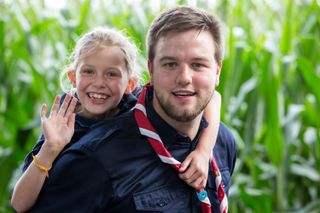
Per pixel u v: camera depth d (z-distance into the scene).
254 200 2.55
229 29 2.66
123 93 1.45
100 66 1.42
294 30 2.97
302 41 2.99
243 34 3.02
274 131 2.53
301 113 2.76
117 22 2.91
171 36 1.21
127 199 1.21
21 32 3.00
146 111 1.29
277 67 2.57
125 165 1.22
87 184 1.22
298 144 2.94
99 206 1.22
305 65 2.63
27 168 1.29
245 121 2.85
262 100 2.57
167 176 1.25
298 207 2.86
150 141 1.24
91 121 1.42
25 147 2.78
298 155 2.96
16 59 2.93
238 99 2.61
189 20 1.21
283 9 3.15
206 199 1.25
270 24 3.18
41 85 2.85
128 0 3.18
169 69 1.22
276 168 2.58
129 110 1.44
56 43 3.01
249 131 2.59
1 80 2.89
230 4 2.95
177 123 1.28
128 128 1.26
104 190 1.21
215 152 1.42
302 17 3.15
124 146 1.24
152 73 1.26
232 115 2.61
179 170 1.24
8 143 2.99
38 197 1.27
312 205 2.73
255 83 2.61
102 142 1.23
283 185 2.59
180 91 1.21
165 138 1.27
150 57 1.26
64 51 2.96
